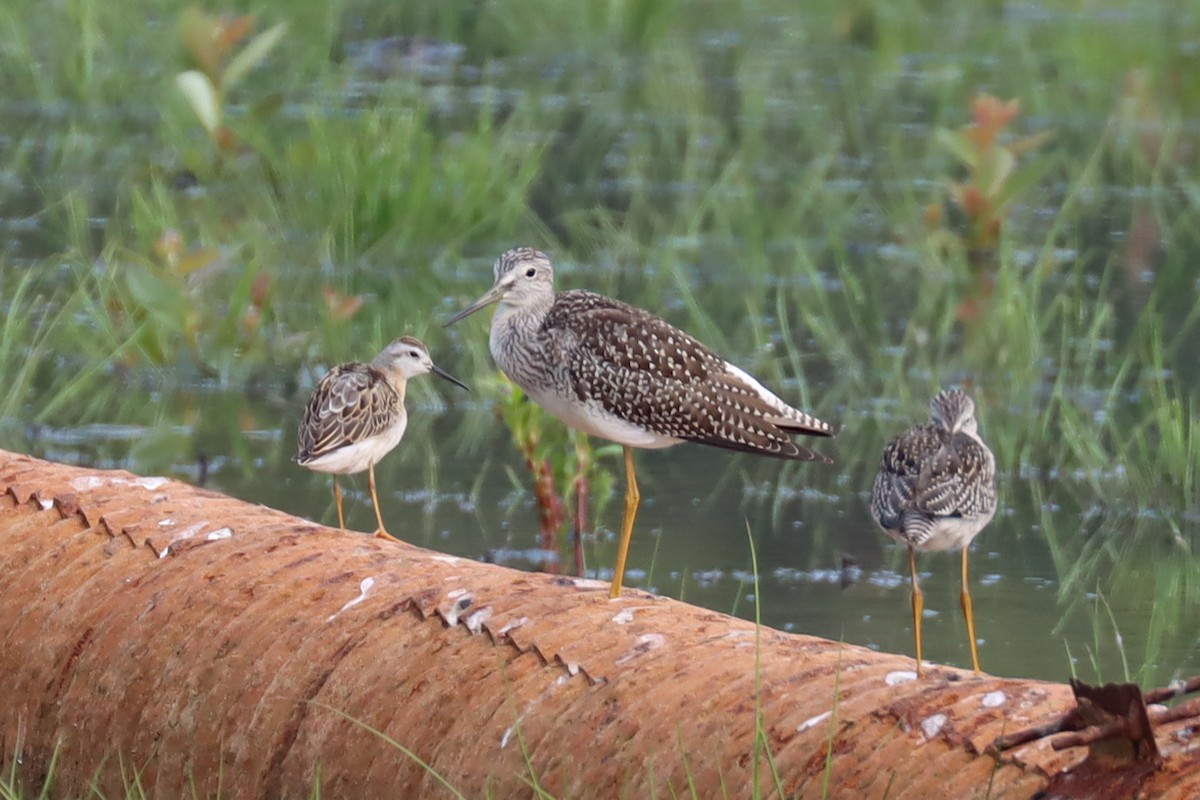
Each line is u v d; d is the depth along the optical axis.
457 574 7.75
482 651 7.19
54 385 14.97
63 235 18.61
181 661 7.69
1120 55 26.17
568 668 6.95
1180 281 17.94
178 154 21.38
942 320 16.48
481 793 6.80
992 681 6.41
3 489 8.70
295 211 19.28
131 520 8.38
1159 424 13.17
